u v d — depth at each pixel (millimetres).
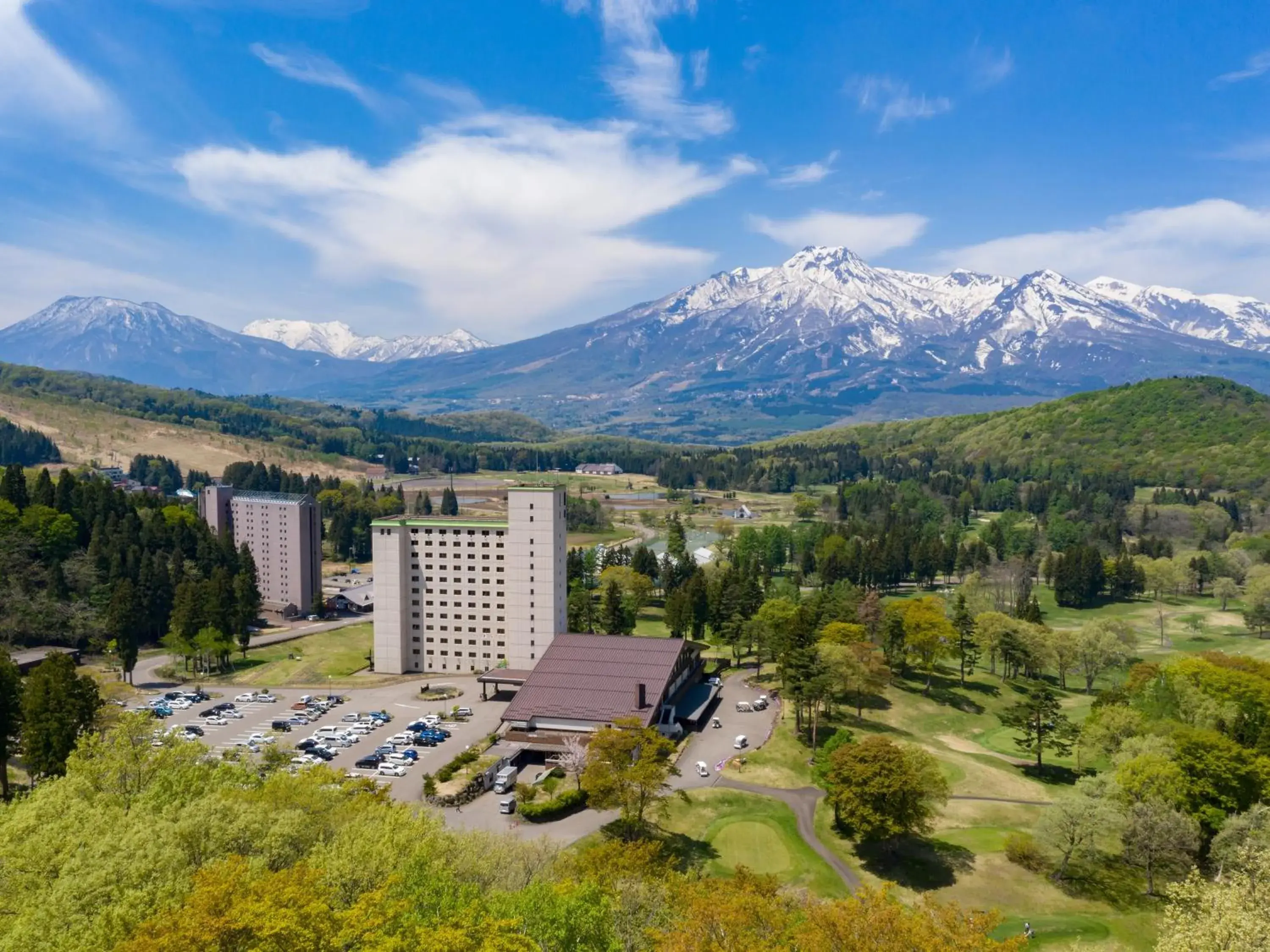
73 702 113312
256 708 170125
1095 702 158250
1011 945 56906
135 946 43812
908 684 189375
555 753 140625
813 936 58562
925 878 103938
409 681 193125
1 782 112875
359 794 90875
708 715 166250
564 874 79500
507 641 195250
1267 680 154625
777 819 119062
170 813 70250
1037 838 104812
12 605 188875
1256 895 64750
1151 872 100750
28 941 51625
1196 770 110688
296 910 46562
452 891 60344
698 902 65188
